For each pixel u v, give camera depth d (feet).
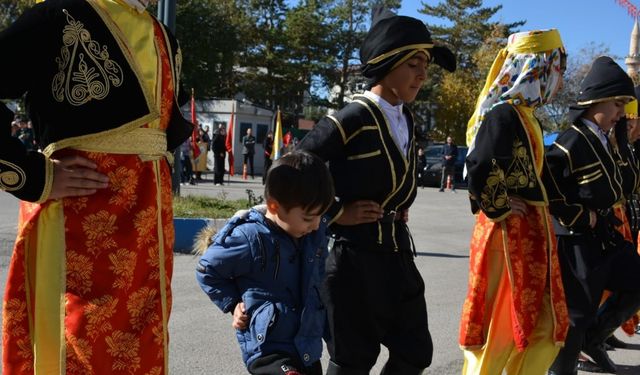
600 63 14.93
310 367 9.68
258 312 9.55
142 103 8.14
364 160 10.46
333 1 165.58
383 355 16.70
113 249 7.93
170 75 8.79
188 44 130.11
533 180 12.98
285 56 160.86
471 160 12.75
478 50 165.07
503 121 12.72
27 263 7.98
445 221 45.73
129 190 8.09
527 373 13.04
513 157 12.77
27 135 54.13
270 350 9.46
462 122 151.53
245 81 160.45
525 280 12.88
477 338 13.12
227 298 9.87
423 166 87.76
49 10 7.80
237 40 138.92
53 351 7.76
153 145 8.39
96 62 7.93
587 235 14.43
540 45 13.24
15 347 7.92
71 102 7.84
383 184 10.54
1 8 112.47
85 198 7.88
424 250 32.63
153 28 8.61
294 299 9.80
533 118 13.47
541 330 13.06
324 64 159.02
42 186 7.57
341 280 10.45
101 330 7.79
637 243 19.65
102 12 8.06
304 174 9.27
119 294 7.92
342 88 162.40
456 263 29.35
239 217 9.95
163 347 8.29
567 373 14.14
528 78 13.19
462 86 151.12
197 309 19.26
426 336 10.98
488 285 13.11
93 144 7.93
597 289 14.21
